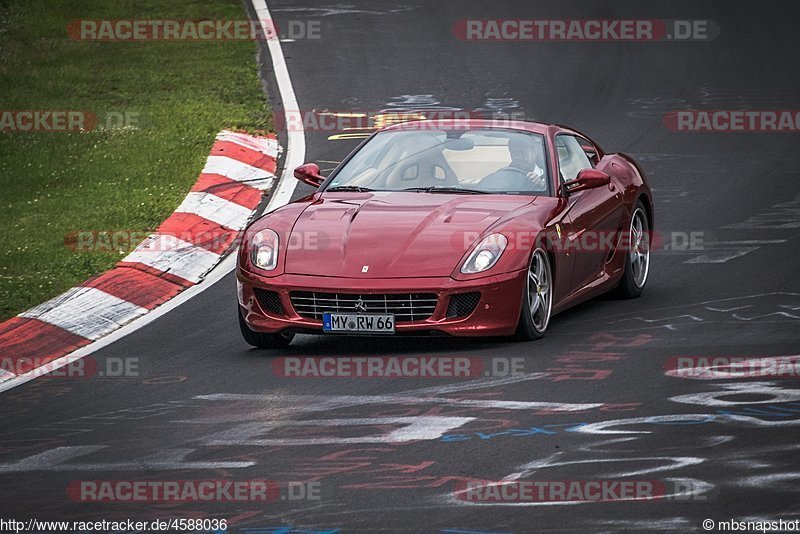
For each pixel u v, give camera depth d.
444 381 26.14
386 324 28.45
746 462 20.14
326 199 32.00
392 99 63.28
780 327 30.12
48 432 23.95
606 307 33.69
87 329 32.91
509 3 87.12
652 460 20.39
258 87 65.31
